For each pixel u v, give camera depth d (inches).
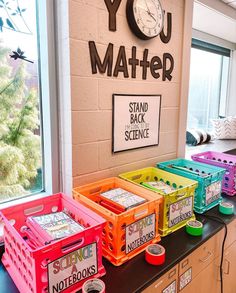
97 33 50.9
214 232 51.3
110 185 56.6
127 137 60.6
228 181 68.9
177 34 67.5
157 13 58.6
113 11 52.5
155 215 46.2
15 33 48.8
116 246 41.2
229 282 63.9
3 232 43.3
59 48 49.9
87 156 53.9
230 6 94.7
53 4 48.7
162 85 66.5
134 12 54.1
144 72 61.2
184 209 52.5
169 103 69.7
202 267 51.3
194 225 50.6
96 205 44.1
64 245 34.2
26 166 54.3
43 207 47.7
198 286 51.6
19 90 51.0
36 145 55.0
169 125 71.3
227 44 130.6
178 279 45.1
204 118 133.9
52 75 50.8
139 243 44.2
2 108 49.5
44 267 32.8
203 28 108.7
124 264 41.6
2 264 42.4
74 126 50.7
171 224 50.2
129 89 58.7
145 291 38.7
